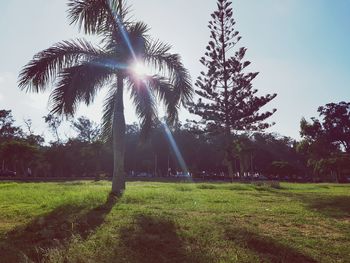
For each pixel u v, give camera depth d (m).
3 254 4.58
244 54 32.72
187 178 48.25
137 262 4.23
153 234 5.68
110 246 4.89
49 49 11.26
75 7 11.76
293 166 60.12
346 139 51.97
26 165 57.66
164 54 12.58
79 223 6.42
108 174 55.88
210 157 61.00
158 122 13.55
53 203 9.38
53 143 57.12
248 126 33.94
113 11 11.87
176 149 58.38
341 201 11.52
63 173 59.12
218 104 33.53
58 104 10.72
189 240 5.32
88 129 54.38
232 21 33.06
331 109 52.34
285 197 13.34
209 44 33.38
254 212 8.30
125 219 6.89
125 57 11.89
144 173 64.88
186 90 12.52
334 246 5.10
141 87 12.60
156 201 10.23
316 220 7.34
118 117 12.39
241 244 5.09
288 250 4.79
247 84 32.97
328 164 49.31
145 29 12.38
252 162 61.88
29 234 5.77
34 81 11.02
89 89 11.05
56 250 4.53
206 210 8.46
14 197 11.55
